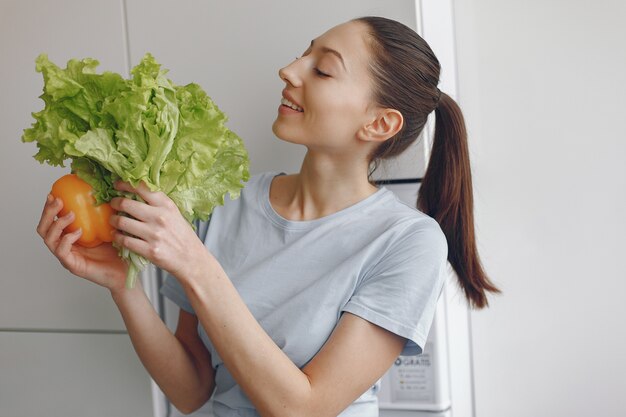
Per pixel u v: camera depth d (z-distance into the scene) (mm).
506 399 2010
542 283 1962
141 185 1138
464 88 1982
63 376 1883
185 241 1175
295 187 1521
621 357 1920
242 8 1681
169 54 1744
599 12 1871
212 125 1147
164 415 1821
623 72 1868
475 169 1987
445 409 1675
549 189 1939
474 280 1597
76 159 1177
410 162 1620
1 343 1919
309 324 1368
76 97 1116
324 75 1387
